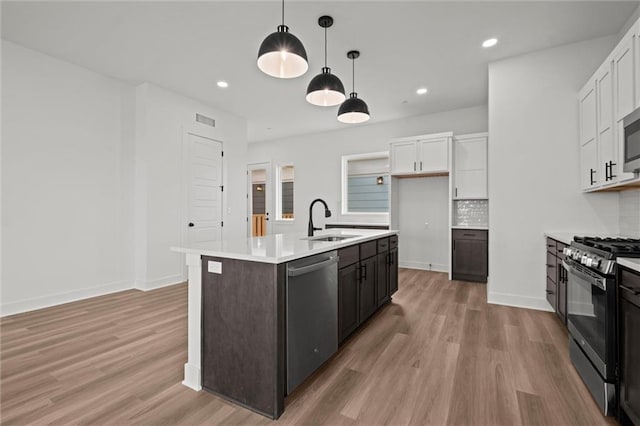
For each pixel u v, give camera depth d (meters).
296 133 6.66
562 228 3.14
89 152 3.72
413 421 1.56
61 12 2.63
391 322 2.93
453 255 4.68
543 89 3.22
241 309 1.72
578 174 3.07
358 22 2.76
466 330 2.72
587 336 1.82
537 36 2.97
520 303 3.34
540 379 1.93
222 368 1.78
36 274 3.30
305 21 2.75
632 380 1.41
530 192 3.27
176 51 3.29
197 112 4.73
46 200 3.37
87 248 3.71
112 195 3.94
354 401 1.73
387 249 3.36
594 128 2.66
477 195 4.59
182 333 2.67
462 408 1.66
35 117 3.29
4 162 3.09
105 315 3.10
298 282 1.78
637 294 1.36
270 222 7.28
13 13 2.64
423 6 2.54
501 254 3.42
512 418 1.57
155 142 4.14
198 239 4.72
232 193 5.33
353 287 2.51
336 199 6.38
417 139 4.96
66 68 3.52
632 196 2.64
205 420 1.58
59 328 2.77
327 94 2.69
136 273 4.16
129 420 1.57
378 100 4.72
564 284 2.57
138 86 4.14
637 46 1.95
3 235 3.08
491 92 3.45
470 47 3.18
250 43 3.13
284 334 1.68
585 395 1.76
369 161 6.15
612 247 1.68
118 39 3.07
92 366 2.11
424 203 5.48
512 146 3.35
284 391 1.67
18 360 2.19
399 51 3.27
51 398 1.75
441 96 4.57
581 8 2.54
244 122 5.59
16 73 3.15
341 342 2.30
